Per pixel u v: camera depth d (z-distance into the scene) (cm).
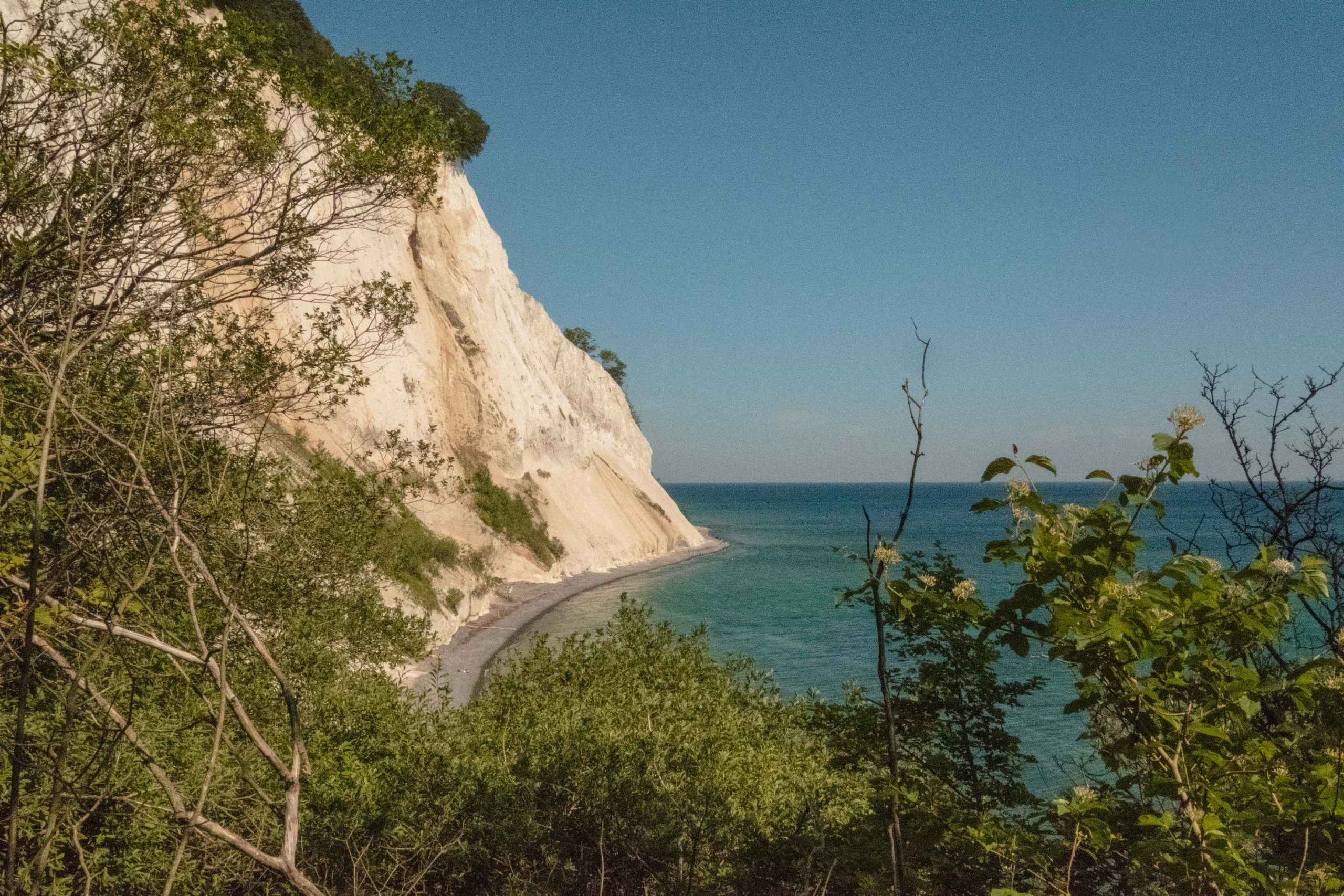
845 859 429
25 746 234
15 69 536
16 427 377
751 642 2764
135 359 536
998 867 342
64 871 371
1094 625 223
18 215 513
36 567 217
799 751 924
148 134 621
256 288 735
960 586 266
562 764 612
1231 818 220
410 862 486
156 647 222
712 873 509
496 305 4438
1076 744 1249
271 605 691
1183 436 230
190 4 682
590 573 4450
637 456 7225
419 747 686
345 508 833
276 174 734
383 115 754
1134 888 265
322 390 780
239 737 498
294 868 206
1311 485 349
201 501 451
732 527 10594
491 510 3822
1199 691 239
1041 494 254
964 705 439
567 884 501
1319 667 224
